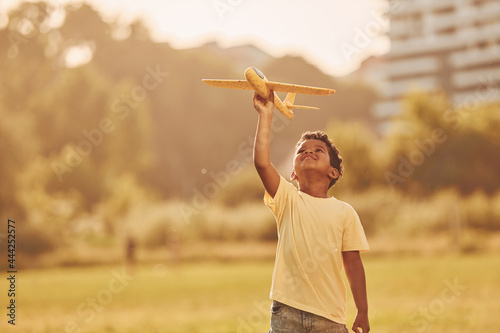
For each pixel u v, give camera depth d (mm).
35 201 58656
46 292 22453
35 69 81688
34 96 79250
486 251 39656
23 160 56688
